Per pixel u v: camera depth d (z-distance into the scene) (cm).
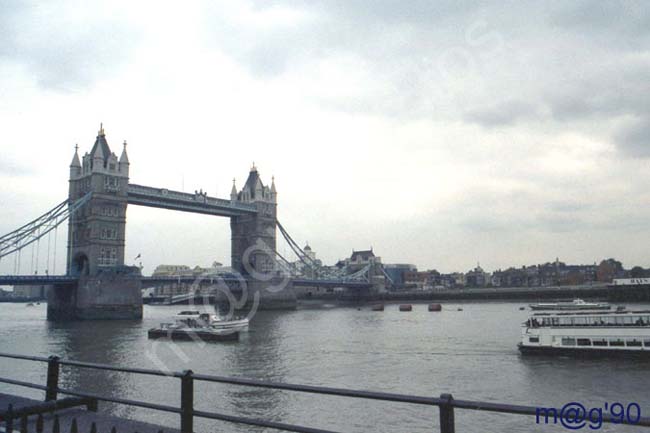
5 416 809
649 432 2762
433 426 2986
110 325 10438
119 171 13425
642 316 5034
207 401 3566
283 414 3256
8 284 11194
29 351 6284
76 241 13162
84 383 4159
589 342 5184
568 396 3722
